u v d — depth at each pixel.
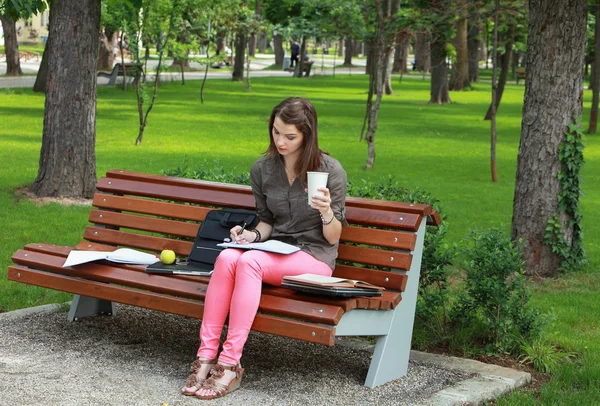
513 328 5.67
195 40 23.66
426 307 5.78
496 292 5.54
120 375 4.69
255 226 5.06
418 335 5.71
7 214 10.15
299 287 4.42
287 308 4.36
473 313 5.91
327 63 80.06
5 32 38.47
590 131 25.64
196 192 5.62
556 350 5.68
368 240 4.89
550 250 8.45
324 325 4.26
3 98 27.97
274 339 5.67
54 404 4.16
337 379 4.84
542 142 8.35
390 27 16.77
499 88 29.39
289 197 4.85
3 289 6.74
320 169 4.77
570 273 8.45
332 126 25.30
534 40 8.33
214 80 45.81
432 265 5.74
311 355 5.34
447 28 17.59
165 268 5.02
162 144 19.06
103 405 4.18
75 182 11.43
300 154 4.76
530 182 8.43
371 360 4.91
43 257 5.46
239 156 17.55
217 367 4.41
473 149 21.05
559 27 8.18
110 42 43.00
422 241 4.93
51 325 5.72
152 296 4.85
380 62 16.67
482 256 5.69
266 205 4.97
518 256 5.68
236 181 7.39
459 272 8.25
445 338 5.72
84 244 5.82
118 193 6.03
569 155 8.30
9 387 4.37
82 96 11.30
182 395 4.39
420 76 64.06
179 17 22.12
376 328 4.62
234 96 35.62
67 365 4.83
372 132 16.67
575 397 4.73
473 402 4.54
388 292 4.75
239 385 4.56
